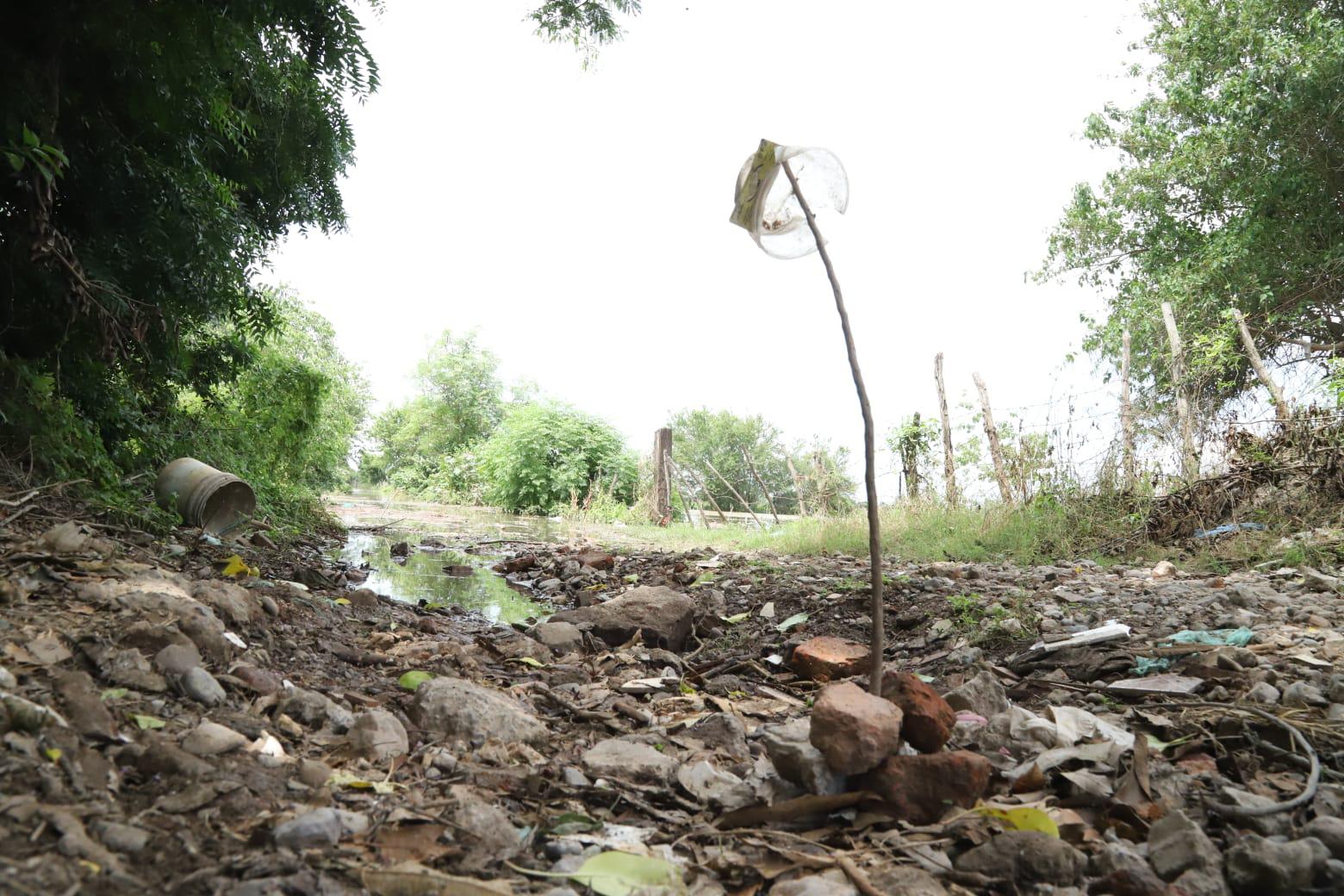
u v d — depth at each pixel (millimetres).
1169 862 2156
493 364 36094
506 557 11156
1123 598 5824
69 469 5359
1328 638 4316
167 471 6766
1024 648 4746
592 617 5695
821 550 10672
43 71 5191
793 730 2773
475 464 27453
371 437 35875
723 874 2174
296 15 6828
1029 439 10484
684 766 2891
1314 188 14164
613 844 2303
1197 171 15492
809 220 2719
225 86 6527
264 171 8094
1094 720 3199
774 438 28172
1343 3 14555
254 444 10117
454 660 4375
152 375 7125
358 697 3350
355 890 1863
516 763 2891
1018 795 2641
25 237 5234
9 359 5270
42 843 1730
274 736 2686
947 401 11703
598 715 3576
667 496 19797
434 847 2127
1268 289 13781
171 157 6414
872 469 2801
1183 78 15875
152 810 2012
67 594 3250
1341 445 8062
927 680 4379
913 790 2480
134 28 5352
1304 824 2414
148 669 2770
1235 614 4980
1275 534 7715
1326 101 13352
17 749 2033
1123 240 17094
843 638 5582
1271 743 2994
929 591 6457
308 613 4773
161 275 6480
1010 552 9094
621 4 9297
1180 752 2969
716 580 8211
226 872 1826
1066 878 2109
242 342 8891
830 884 2051
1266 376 9164
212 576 4750
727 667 4926
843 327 2754
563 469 22516
